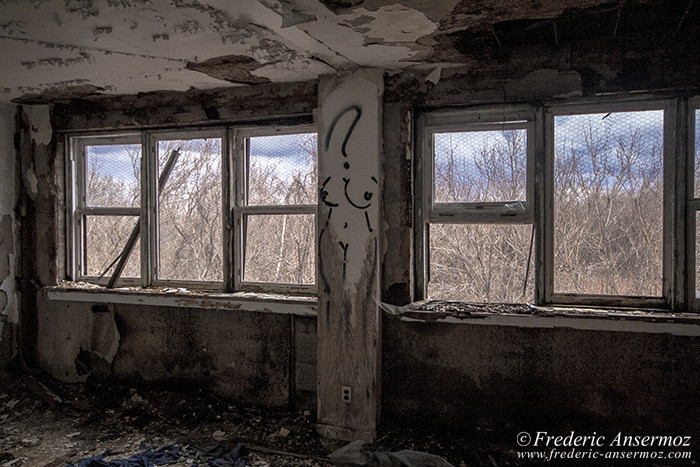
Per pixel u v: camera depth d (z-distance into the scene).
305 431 2.63
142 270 3.22
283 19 1.89
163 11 1.83
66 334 3.32
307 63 2.43
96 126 3.22
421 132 2.60
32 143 3.36
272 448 2.46
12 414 2.89
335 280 2.57
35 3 1.77
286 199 2.95
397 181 2.56
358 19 1.89
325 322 2.60
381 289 2.59
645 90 2.17
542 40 2.24
